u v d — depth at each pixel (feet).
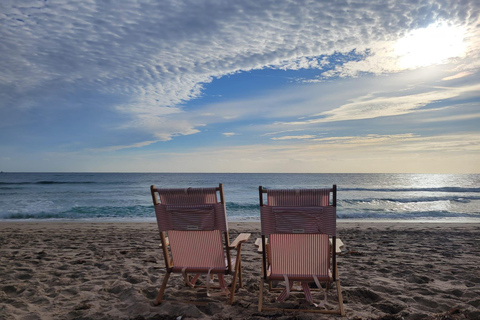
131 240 26.25
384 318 9.84
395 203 76.02
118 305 11.05
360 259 18.83
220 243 10.98
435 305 11.03
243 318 9.90
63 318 10.00
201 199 10.75
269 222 10.35
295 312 10.34
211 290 12.75
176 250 11.30
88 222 44.42
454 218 52.54
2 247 22.93
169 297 11.82
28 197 89.92
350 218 53.11
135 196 95.76
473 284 13.42
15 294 12.40
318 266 10.58
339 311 10.23
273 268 10.80
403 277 14.74
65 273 15.31
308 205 10.18
